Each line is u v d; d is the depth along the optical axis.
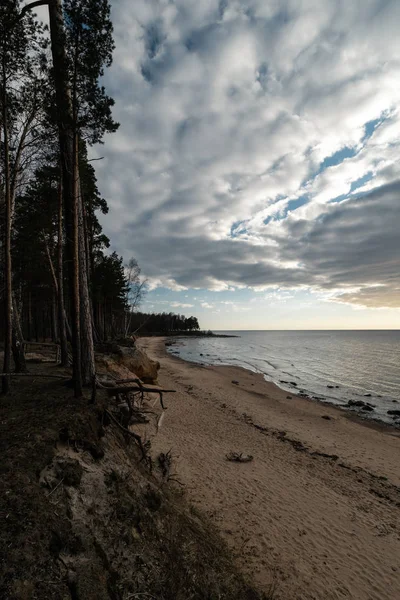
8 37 7.47
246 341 115.12
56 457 4.45
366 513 7.46
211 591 4.05
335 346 82.31
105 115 7.04
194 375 27.97
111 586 3.39
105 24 6.71
